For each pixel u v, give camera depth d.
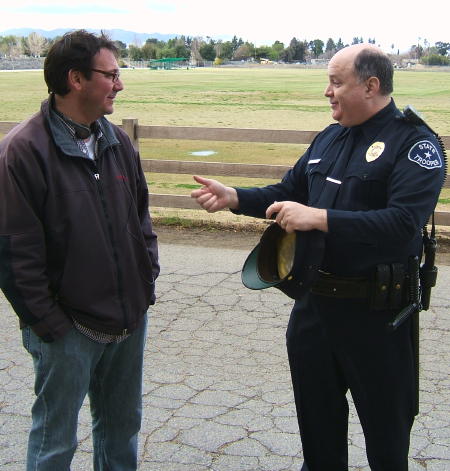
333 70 2.52
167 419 3.57
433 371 4.14
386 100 2.53
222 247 6.75
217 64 154.25
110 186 2.52
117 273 2.52
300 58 174.88
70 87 2.38
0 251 2.32
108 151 2.53
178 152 13.77
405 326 2.62
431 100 31.25
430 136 2.47
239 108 25.56
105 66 2.39
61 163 2.39
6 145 2.34
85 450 3.32
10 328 4.76
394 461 2.73
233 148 14.44
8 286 2.33
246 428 3.50
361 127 2.55
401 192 2.39
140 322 2.70
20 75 66.12
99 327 2.50
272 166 7.30
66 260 2.42
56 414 2.52
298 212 2.40
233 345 4.50
